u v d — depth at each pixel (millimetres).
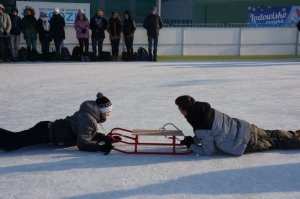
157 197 4039
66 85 10789
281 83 11336
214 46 18109
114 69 14141
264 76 12695
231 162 5043
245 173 4699
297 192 4191
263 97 9328
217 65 15734
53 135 5344
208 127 5086
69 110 7906
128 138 5730
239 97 9289
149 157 5234
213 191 4195
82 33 16281
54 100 8867
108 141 5336
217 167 4875
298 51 18719
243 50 18344
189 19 27172
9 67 14406
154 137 6156
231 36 18125
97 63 16062
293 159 5188
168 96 9312
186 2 27469
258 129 5418
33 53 16203
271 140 5434
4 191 4172
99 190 4203
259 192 4180
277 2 26094
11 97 9219
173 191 4188
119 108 8047
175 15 28688
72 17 19094
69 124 5363
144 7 30406
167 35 17688
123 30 16812
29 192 4148
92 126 5332
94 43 16516
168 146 5703
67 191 4176
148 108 8070
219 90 10156
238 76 12625
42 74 12766
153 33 16875
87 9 19172
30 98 9094
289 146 5477
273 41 18422
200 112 5055
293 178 4570
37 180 4461
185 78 12094
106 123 6891
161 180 4473
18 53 16188
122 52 17297
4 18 15289
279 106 8391
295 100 9039
